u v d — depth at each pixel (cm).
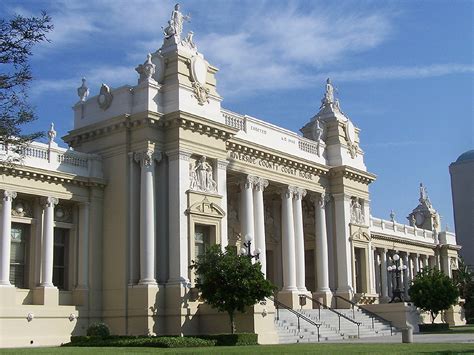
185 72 4228
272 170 5031
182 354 2527
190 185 4097
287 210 5162
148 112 4009
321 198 5522
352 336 4453
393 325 5231
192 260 3897
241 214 4797
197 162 4194
